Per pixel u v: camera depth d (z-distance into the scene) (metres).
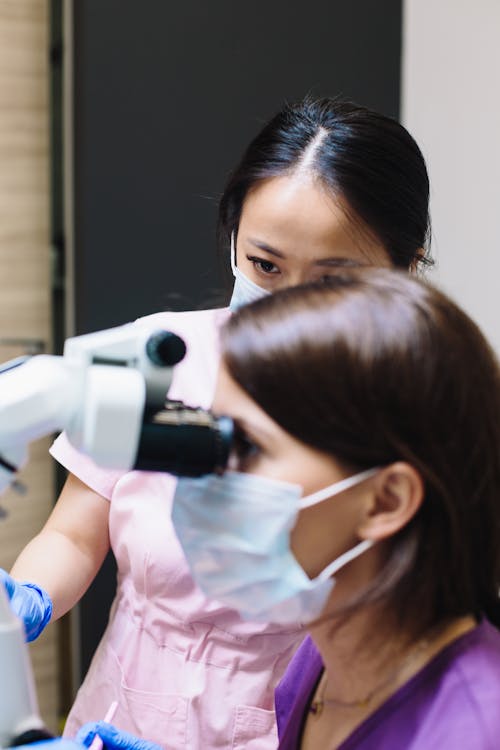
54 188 2.58
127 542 1.48
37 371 0.79
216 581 0.92
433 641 0.88
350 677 0.93
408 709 0.87
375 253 1.35
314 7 2.58
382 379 0.81
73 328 2.50
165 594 1.45
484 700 0.83
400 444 0.82
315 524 0.86
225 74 2.50
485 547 0.87
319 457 0.84
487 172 2.95
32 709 0.82
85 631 2.51
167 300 2.52
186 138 2.48
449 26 2.82
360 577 0.88
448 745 0.82
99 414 0.78
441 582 0.86
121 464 0.81
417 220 1.39
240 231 1.39
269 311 0.87
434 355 0.82
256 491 0.85
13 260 2.58
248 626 1.43
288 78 2.57
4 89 2.49
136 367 0.83
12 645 0.80
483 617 0.90
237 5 2.49
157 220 2.48
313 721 1.02
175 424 0.83
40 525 2.69
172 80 2.45
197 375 1.48
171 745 1.45
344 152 1.33
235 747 1.44
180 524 0.90
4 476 0.79
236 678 1.44
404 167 1.37
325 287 0.88
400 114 2.74
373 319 0.83
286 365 0.83
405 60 2.79
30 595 1.25
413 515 0.85
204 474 0.84
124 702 1.50
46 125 2.56
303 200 1.32
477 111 2.90
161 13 2.41
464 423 0.83
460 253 2.97
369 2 2.64
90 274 2.45
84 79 2.37
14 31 2.48
